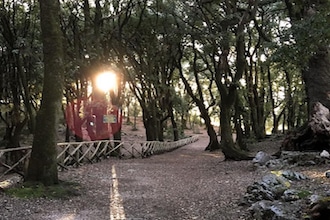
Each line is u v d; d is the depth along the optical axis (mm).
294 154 11000
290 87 26562
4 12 16797
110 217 6598
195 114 55531
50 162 8508
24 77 16859
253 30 24328
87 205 7473
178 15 19094
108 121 18828
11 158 10547
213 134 25344
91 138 18766
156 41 22219
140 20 20094
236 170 11945
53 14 8508
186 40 22703
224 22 15312
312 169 9648
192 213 6809
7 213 6469
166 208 7316
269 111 30797
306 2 10633
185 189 9297
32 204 7172
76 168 12641
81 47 18484
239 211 6527
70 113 21141
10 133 18391
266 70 28469
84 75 19766
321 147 11703
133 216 6684
